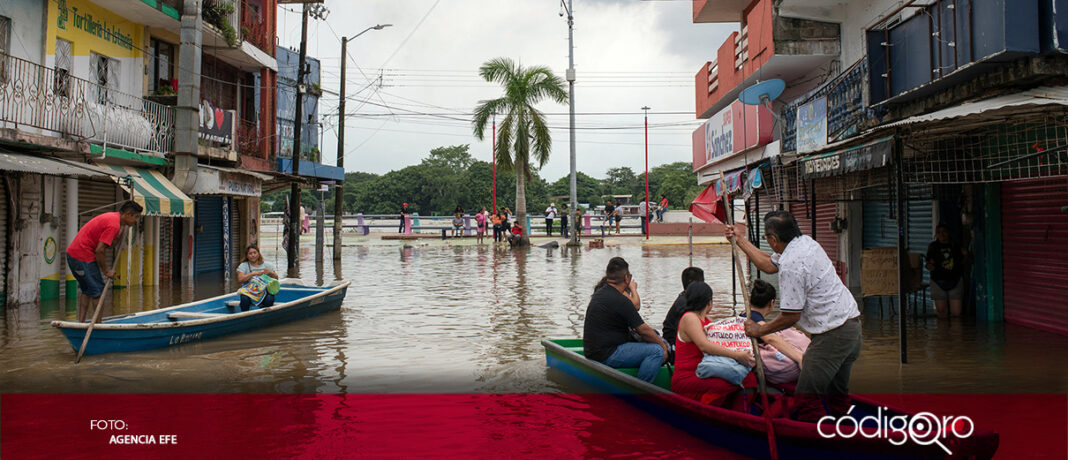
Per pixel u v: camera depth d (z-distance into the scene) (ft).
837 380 18.04
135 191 44.86
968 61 28.68
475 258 84.02
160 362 26.76
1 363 26.43
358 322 36.55
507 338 32.17
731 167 59.98
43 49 45.06
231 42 63.41
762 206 60.29
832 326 17.01
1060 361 25.31
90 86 50.01
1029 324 31.99
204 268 65.57
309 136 104.01
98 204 50.39
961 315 35.40
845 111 39.99
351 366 26.35
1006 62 27.43
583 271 66.13
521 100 104.73
